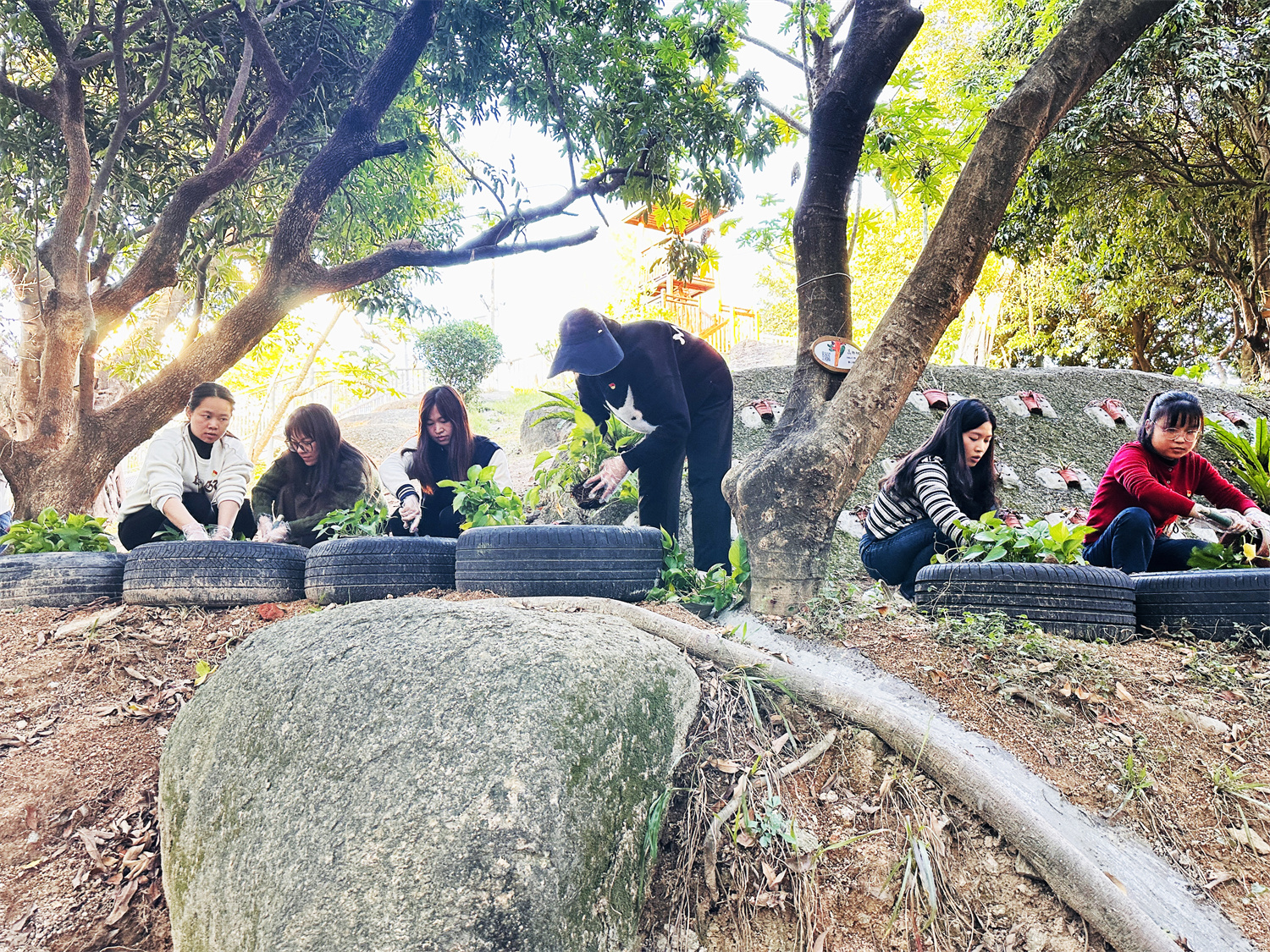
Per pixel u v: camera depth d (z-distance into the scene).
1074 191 10.05
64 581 3.69
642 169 6.59
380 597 3.55
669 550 3.96
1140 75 8.52
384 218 8.20
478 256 6.83
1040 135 3.92
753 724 2.65
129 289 6.36
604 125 6.55
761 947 2.13
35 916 2.33
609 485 3.91
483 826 1.93
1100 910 2.08
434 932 1.81
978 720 2.76
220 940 2.05
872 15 4.15
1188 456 4.04
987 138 3.89
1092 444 7.13
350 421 16.25
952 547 3.78
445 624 2.51
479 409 16.70
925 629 3.25
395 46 6.32
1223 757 2.70
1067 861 2.16
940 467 3.79
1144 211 11.12
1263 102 9.26
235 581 3.60
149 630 3.42
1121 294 12.86
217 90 7.37
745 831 2.31
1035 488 6.59
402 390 22.03
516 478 7.87
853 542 5.69
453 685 2.25
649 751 2.34
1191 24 8.34
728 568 4.31
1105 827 2.45
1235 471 6.79
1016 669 2.96
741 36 5.59
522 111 6.64
